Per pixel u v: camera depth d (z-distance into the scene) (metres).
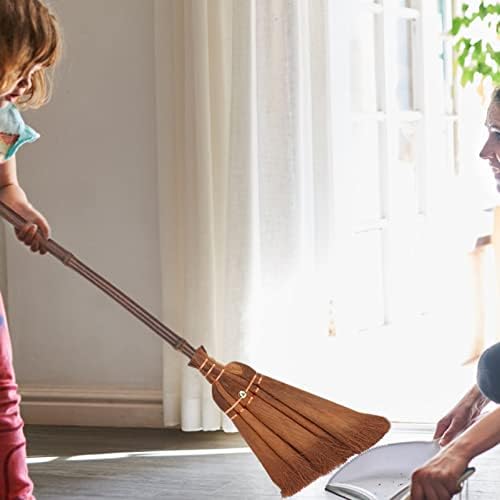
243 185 4.70
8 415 3.06
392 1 5.93
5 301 5.29
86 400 5.13
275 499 3.84
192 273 4.79
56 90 5.15
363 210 5.74
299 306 4.78
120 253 5.11
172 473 4.23
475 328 6.42
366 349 5.59
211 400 4.80
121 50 5.05
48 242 3.11
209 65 4.79
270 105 4.73
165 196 4.89
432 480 1.87
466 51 6.43
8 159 3.20
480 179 6.88
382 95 5.84
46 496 3.96
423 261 6.31
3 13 2.66
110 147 5.09
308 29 4.98
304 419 2.87
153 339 5.07
